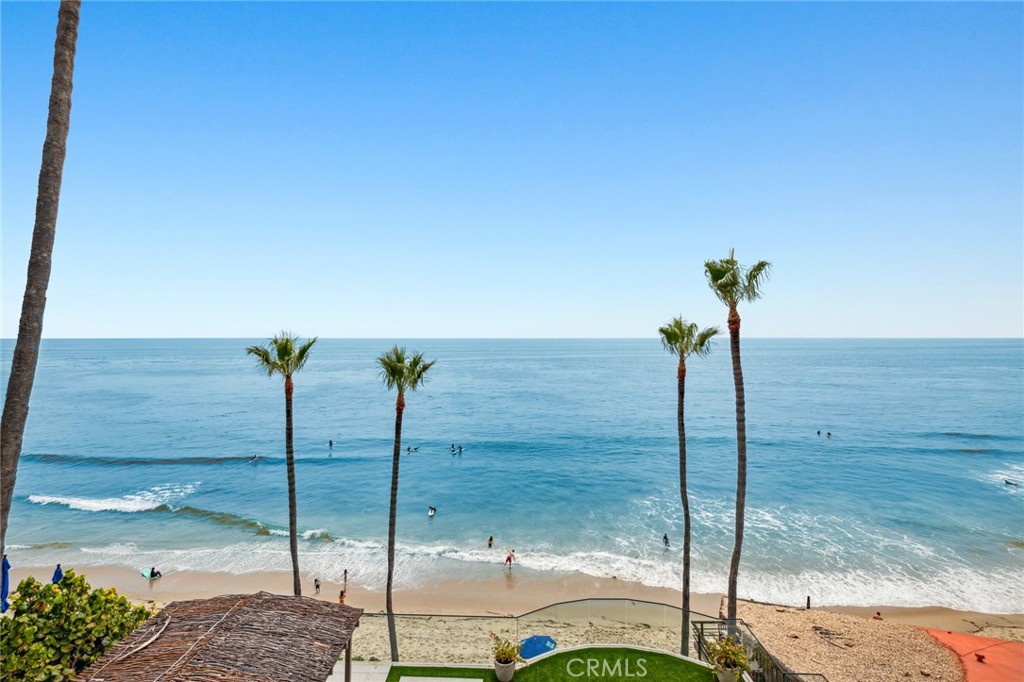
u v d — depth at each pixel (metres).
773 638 24.81
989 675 21.94
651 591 31.28
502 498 49.72
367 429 84.56
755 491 51.25
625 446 71.88
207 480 56.56
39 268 9.66
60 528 41.81
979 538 38.78
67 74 10.09
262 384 152.50
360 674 16.28
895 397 119.81
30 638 13.37
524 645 17.14
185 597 30.55
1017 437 76.75
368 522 43.53
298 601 13.77
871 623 26.47
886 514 44.19
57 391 135.12
